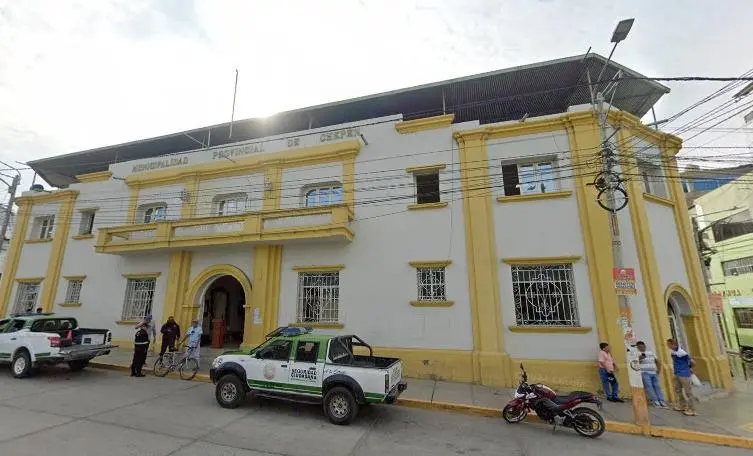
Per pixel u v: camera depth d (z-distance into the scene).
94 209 17.23
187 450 6.00
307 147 14.44
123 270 15.75
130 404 8.52
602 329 10.31
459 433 7.31
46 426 6.88
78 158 19.39
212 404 8.68
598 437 7.25
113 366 12.45
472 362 10.91
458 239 12.00
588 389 10.02
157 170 16.52
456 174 12.56
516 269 11.48
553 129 12.06
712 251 20.34
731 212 23.55
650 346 10.16
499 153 12.34
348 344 8.98
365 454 6.14
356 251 12.87
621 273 8.21
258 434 6.85
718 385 10.94
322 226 12.29
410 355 11.54
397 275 12.27
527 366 10.59
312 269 13.09
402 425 7.69
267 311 13.14
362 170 13.55
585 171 11.37
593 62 12.25
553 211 11.48
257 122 16.39
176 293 14.42
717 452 6.74
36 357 10.97
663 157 11.81
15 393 9.30
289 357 8.30
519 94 14.05
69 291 16.52
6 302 17.39
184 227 14.25
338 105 14.98
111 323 15.30
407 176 13.02
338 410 7.59
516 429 7.62
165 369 11.77
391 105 14.95
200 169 15.44
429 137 13.11
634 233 11.02
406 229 12.54
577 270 10.90
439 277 12.09
